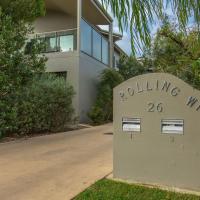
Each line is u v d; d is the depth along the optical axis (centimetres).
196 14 214
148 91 617
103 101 1930
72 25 2086
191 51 323
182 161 589
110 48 2264
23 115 1262
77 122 1636
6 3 1233
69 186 604
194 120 582
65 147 1022
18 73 1198
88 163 791
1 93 1148
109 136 1297
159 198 537
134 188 586
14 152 930
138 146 626
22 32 1212
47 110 1393
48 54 1794
